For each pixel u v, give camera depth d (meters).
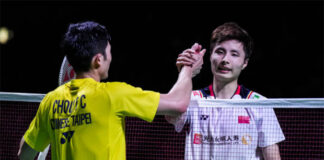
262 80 14.45
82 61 3.38
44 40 15.49
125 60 15.31
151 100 3.31
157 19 15.30
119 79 15.09
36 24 15.45
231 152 4.58
